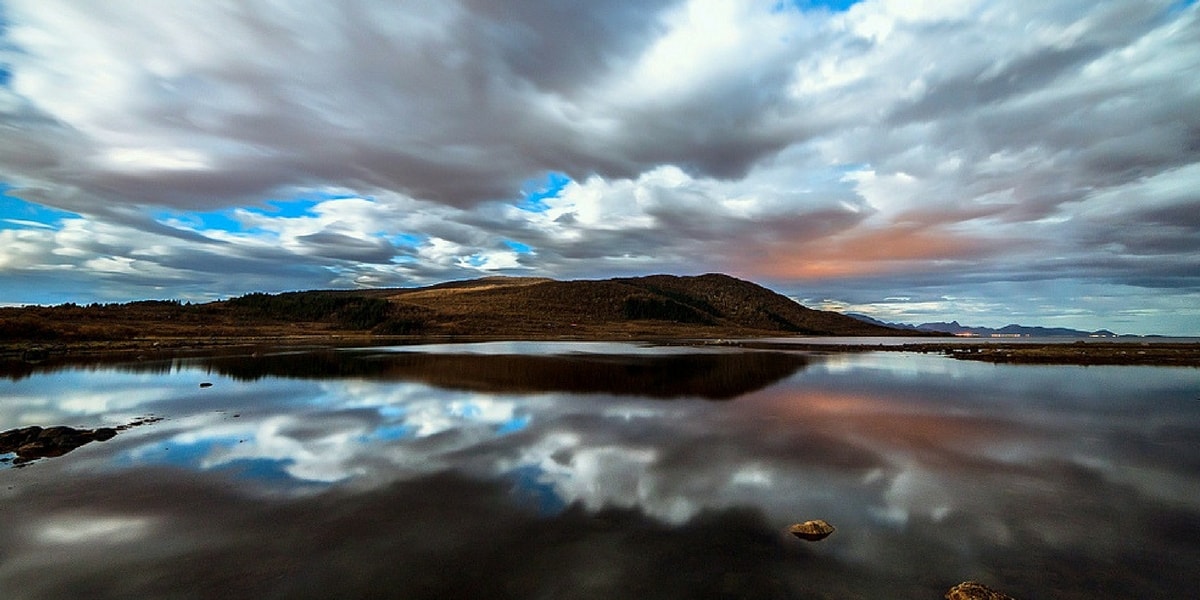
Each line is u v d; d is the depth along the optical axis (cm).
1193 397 2609
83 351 5181
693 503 1084
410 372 3509
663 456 1435
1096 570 809
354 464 1359
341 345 6669
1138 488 1190
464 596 724
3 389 2711
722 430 1762
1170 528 966
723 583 762
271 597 719
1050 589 752
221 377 3216
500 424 1847
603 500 1100
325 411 2083
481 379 3144
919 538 920
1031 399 2517
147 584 752
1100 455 1471
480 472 1290
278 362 4203
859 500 1105
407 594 728
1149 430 1803
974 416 2047
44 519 990
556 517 1009
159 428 1781
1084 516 1023
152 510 1039
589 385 2903
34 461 1384
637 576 780
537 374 3434
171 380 3075
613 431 1742
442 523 975
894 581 770
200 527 954
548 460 1397
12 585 749
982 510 1050
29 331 6334
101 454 1454
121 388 2736
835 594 735
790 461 1391
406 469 1316
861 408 2216
